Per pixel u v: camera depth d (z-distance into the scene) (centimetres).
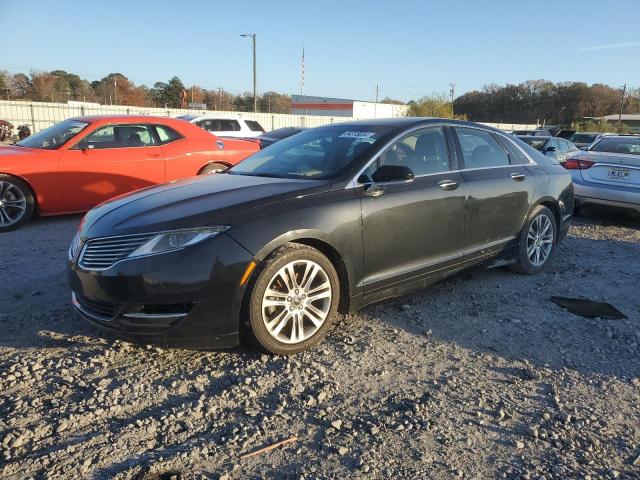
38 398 301
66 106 3161
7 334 384
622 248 675
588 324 425
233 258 329
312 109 7200
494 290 498
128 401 301
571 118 9425
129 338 335
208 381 325
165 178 834
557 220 575
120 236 337
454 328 412
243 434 274
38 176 730
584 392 324
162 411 293
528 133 2398
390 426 284
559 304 466
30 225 755
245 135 1919
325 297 369
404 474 248
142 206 367
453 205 444
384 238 397
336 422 284
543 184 540
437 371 346
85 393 309
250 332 343
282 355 358
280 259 343
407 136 439
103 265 336
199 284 322
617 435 283
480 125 513
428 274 437
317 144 455
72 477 239
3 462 248
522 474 250
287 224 347
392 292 416
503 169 510
